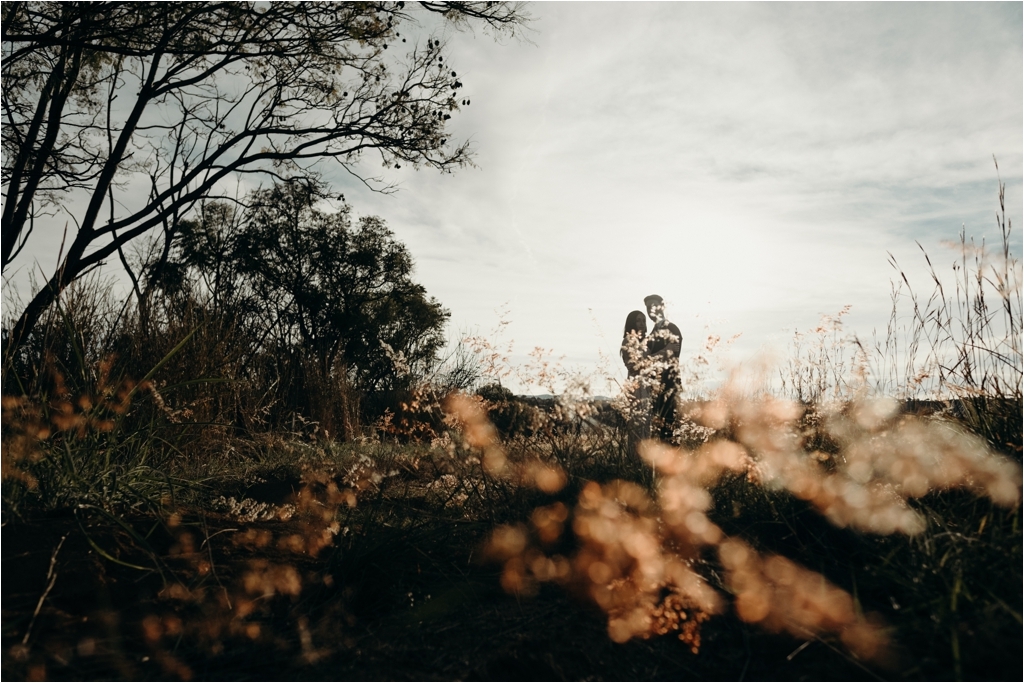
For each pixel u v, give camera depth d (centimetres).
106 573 221
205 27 956
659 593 234
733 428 330
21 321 449
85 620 199
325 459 525
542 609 233
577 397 332
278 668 187
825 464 301
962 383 336
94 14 797
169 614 208
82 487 287
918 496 267
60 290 420
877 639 192
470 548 291
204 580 225
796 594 220
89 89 1206
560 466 339
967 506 259
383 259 2383
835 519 251
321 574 245
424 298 2572
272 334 927
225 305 805
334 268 2262
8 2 759
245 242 1859
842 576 230
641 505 283
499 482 349
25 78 1015
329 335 2128
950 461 278
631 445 344
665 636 210
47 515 253
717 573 239
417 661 195
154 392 379
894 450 287
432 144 1201
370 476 397
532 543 288
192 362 575
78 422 315
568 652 201
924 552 218
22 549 219
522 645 204
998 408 321
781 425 317
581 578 254
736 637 204
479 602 240
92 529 242
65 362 457
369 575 244
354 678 183
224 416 606
